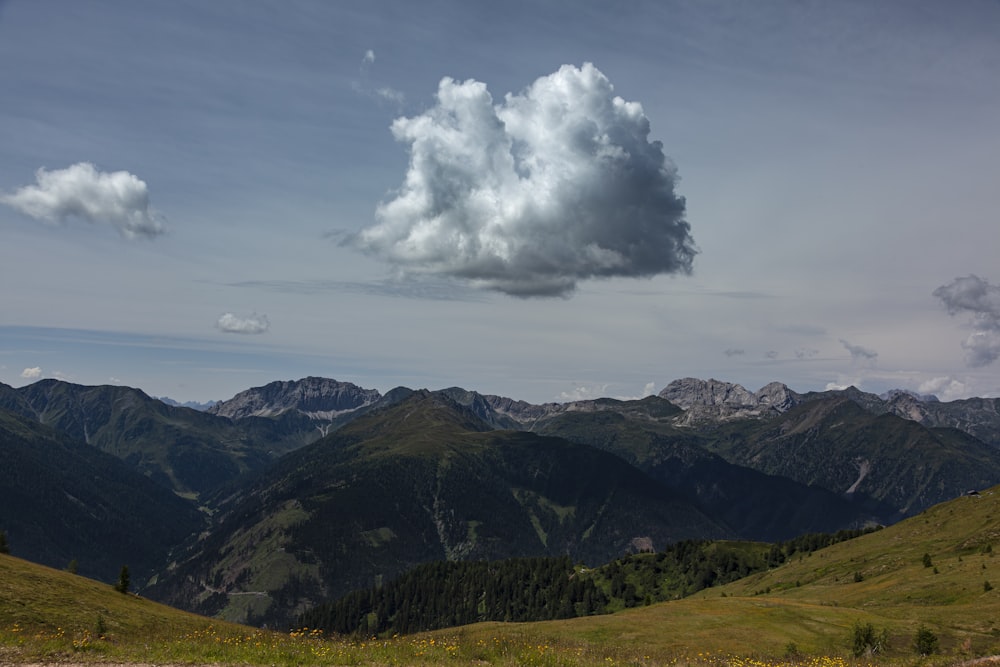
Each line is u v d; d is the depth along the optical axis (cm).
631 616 7956
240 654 3033
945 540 17238
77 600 5731
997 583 10169
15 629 4434
